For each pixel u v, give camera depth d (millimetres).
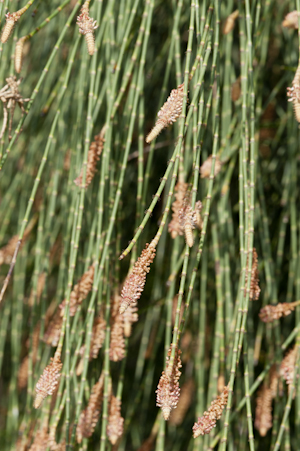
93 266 540
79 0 534
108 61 554
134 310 541
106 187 548
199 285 597
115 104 541
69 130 601
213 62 509
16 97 517
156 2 609
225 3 589
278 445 528
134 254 540
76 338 557
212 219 565
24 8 502
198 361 577
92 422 536
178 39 547
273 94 600
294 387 530
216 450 567
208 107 505
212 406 489
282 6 614
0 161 519
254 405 604
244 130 520
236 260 600
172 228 524
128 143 535
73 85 593
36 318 638
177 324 478
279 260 595
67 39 621
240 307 503
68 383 524
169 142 610
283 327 611
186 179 564
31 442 582
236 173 617
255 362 597
